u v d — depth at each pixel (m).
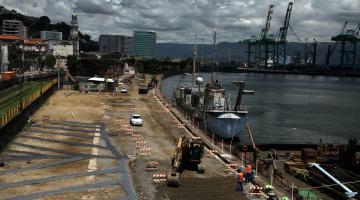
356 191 38.25
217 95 75.12
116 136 56.72
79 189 34.06
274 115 116.31
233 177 39.62
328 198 37.84
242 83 72.69
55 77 158.25
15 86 108.00
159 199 32.88
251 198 33.84
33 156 43.84
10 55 190.62
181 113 82.06
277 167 48.28
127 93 121.81
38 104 80.75
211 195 34.31
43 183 35.12
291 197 34.84
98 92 120.50
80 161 42.69
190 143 40.88
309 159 49.16
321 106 150.25
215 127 68.25
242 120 68.94
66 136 55.25
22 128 58.91
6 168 39.03
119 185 35.56
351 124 105.19
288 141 78.62
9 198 31.22
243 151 51.34
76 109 82.25
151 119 74.19
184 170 41.53
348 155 48.78
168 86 195.00
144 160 44.50
